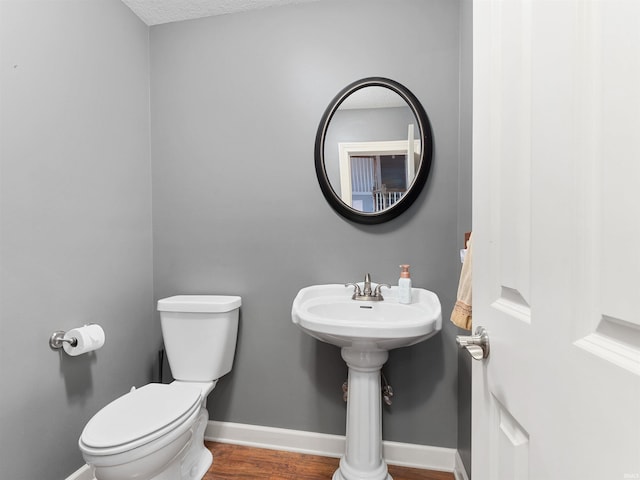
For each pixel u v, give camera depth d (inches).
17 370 43.7
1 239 42.0
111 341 59.7
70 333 49.1
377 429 51.6
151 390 51.1
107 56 59.0
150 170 69.5
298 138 64.0
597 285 13.7
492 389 23.6
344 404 62.5
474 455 27.4
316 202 63.4
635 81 11.9
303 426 64.1
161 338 70.0
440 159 58.3
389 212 59.3
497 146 23.3
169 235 69.2
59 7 49.8
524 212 19.6
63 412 49.9
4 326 42.3
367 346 47.4
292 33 63.7
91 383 55.1
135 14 66.0
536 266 17.9
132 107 65.1
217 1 62.8
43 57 47.4
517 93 20.4
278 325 65.1
